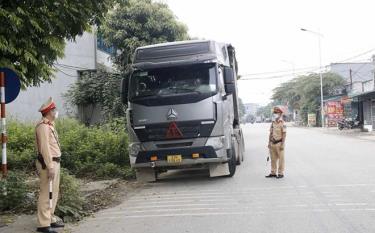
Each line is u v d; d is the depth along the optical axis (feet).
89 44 84.12
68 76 81.56
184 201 32.48
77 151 48.83
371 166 47.78
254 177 42.86
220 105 38.96
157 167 40.65
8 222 26.20
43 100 78.33
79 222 27.07
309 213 26.61
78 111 81.56
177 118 38.65
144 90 39.47
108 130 58.59
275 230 23.13
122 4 31.48
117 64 80.53
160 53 40.47
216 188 37.42
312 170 46.16
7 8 24.31
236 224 24.77
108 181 43.04
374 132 120.88
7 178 29.76
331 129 154.30
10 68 25.75
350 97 136.46
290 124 253.24
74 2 26.86
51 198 24.11
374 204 28.43
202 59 39.27
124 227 25.38
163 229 24.48
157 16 78.48
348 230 22.53
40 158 24.00
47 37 26.58
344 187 35.09
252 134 135.95
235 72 53.11
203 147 38.50
